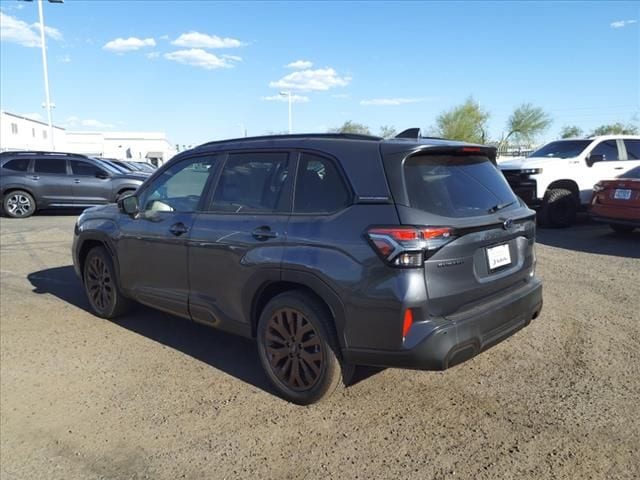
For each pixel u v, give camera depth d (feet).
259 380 13.14
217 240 12.84
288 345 11.76
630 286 20.81
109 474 9.58
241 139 13.66
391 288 9.79
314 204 11.35
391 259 9.77
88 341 15.97
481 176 12.09
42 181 46.37
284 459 9.77
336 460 9.68
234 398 12.20
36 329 17.03
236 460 9.81
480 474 9.14
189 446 10.32
